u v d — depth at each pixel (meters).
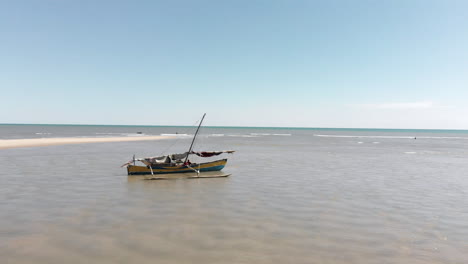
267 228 13.48
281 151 55.25
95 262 9.97
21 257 10.27
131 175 27.06
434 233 13.13
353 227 13.77
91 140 76.25
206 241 11.88
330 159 42.12
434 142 103.88
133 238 12.09
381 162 39.28
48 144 58.81
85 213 15.38
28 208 16.03
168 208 16.58
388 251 11.25
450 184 24.09
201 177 26.64
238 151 54.97
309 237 12.49
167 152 51.09
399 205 17.58
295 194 20.20
